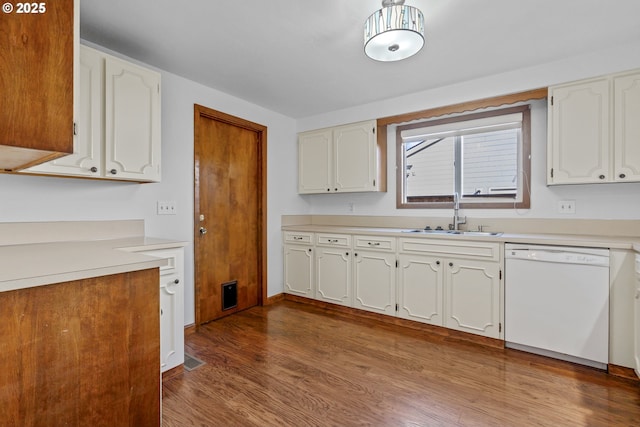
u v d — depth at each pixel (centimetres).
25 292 98
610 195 248
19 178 184
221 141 318
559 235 254
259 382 197
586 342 212
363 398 181
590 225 255
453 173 329
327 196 407
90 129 186
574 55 235
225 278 322
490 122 302
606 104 225
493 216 298
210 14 185
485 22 193
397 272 294
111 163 195
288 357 231
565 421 160
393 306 297
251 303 350
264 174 357
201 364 220
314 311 336
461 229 311
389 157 359
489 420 161
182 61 245
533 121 281
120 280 119
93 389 112
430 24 195
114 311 117
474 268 254
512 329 239
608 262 205
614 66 223
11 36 103
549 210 272
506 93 264
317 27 199
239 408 172
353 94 315
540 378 201
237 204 335
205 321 301
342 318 314
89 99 185
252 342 257
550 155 245
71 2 115
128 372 121
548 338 225
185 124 277
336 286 335
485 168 312
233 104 321
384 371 211
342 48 226
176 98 270
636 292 191
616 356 204
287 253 378
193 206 283
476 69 259
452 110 291
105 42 216
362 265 316
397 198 354
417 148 348
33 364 100
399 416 165
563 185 260
